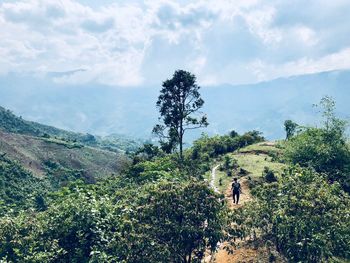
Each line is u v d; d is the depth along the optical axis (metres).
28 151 154.25
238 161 54.97
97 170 164.62
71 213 19.31
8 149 143.62
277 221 19.39
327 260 19.91
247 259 21.62
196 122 69.62
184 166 57.78
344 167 42.78
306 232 18.42
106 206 20.34
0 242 18.72
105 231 18.84
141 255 16.03
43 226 19.41
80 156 171.88
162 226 16.19
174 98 68.44
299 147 45.47
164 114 69.12
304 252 18.86
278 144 65.31
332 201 19.17
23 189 105.19
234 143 73.56
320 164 42.88
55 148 171.12
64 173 143.50
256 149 64.12
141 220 16.64
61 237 18.77
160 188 16.89
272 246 22.17
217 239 16.28
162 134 71.12
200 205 16.27
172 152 75.81
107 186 49.72
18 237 19.00
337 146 43.69
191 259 17.59
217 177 48.03
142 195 17.86
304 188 20.39
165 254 15.80
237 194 32.81
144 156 78.62
